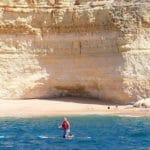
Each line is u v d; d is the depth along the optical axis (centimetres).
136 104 6506
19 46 7562
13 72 7481
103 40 7231
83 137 4322
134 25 6994
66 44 7500
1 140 4203
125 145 3922
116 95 7006
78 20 7444
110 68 7088
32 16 7588
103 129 4731
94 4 7412
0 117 5691
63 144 4009
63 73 7475
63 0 7650
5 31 7519
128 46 6956
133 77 6844
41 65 7550
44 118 5606
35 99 7369
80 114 5938
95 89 7338
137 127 4816
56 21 7562
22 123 5191
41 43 7581
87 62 7344
